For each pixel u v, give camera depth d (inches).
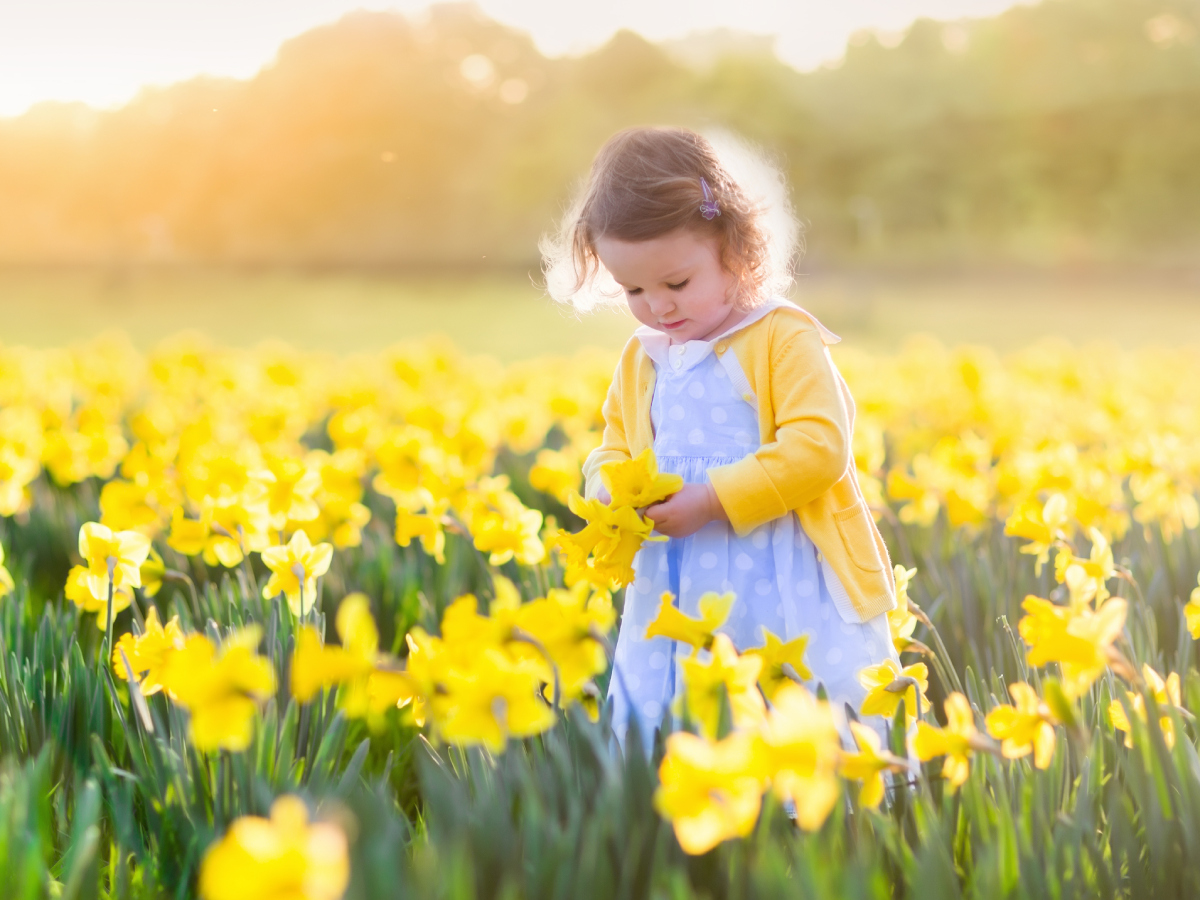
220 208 1434.5
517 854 55.3
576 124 1710.1
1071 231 1648.6
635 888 55.7
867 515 82.1
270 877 37.0
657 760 63.5
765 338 80.5
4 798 58.1
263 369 277.7
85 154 1393.9
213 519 105.5
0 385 245.0
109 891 68.6
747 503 75.0
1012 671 95.5
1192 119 1606.8
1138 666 80.4
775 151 87.1
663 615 63.2
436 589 123.0
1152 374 287.1
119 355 331.6
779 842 58.6
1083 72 1689.2
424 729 89.6
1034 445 166.1
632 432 88.8
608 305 90.9
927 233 1717.5
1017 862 57.4
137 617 91.9
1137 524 133.4
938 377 271.1
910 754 67.7
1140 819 65.1
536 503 167.8
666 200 75.0
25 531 150.7
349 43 1338.6
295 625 89.3
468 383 259.4
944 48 1803.6
